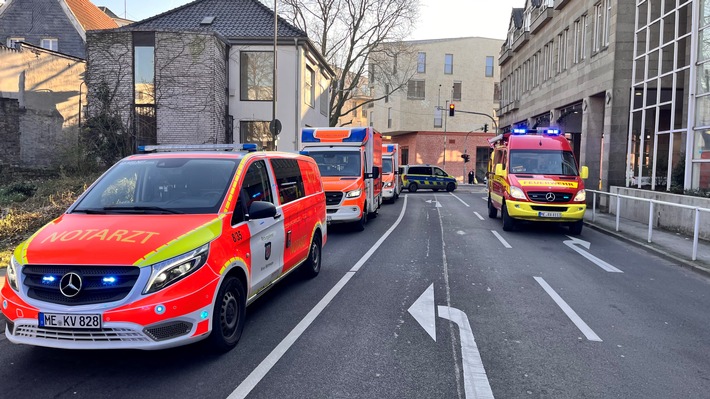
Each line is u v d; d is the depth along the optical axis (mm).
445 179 38719
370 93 65125
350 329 5574
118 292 4059
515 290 7395
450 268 8852
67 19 31969
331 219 13188
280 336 5328
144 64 22484
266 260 5742
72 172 19016
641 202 15812
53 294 4105
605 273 8750
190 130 22500
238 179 5441
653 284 8016
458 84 59812
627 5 18688
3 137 21625
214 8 27812
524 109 32375
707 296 7316
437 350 4984
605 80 19562
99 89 21812
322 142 14602
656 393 4141
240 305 5090
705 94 13344
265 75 25266
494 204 16594
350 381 4266
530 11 31406
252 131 25438
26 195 15719
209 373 4387
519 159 14125
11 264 4336
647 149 19234
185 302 4164
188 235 4434
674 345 5258
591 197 21500
